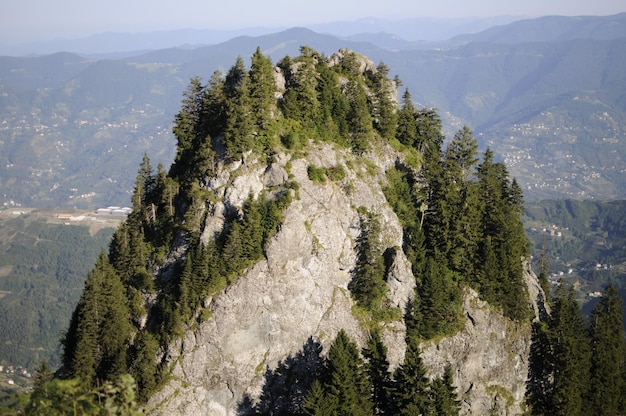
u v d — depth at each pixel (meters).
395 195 130.38
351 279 121.50
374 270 119.38
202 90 134.00
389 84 146.62
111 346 109.69
